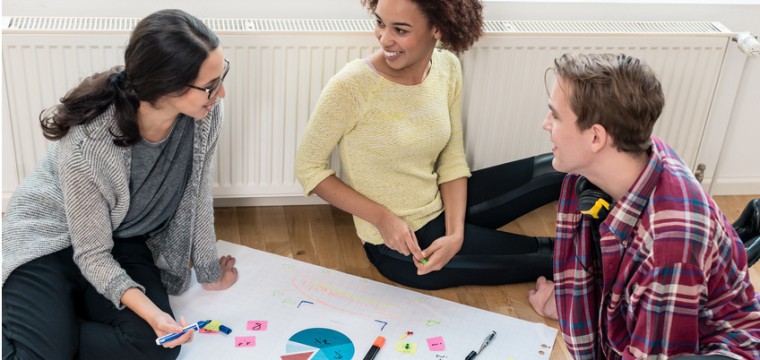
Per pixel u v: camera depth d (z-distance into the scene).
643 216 1.45
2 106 2.15
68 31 2.07
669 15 2.50
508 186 2.21
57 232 1.80
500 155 2.51
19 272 1.74
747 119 2.67
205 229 2.00
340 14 2.36
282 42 2.20
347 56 2.26
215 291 2.12
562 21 2.43
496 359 1.94
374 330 2.02
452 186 2.20
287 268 2.24
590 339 1.66
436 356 1.94
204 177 1.94
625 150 1.44
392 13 1.80
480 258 2.17
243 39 2.17
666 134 2.56
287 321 2.03
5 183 2.29
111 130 1.67
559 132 1.48
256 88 2.26
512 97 2.40
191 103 1.65
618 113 1.40
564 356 1.99
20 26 2.08
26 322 1.66
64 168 1.69
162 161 1.80
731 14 2.52
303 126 2.35
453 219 2.15
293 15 2.33
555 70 1.49
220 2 2.27
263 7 2.30
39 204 1.82
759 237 1.90
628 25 2.43
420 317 2.08
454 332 2.03
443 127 2.06
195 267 2.06
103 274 1.77
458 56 2.20
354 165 2.04
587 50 2.36
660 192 1.42
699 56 2.42
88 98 1.64
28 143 2.22
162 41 1.56
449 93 2.14
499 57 2.32
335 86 1.93
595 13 2.47
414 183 2.10
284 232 2.46
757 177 2.75
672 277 1.38
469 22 1.93
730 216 2.66
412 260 2.15
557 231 1.64
